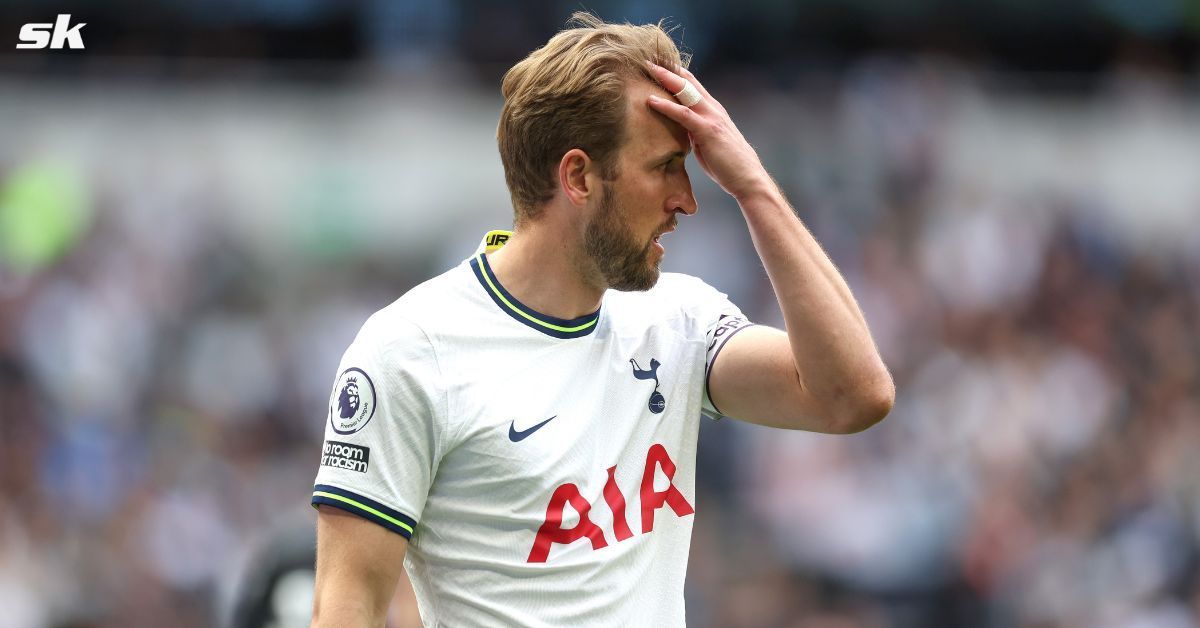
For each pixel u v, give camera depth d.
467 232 37.69
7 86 36.31
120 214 36.34
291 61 40.81
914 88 42.97
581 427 9.18
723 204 38.09
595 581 9.06
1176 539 35.31
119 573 33.12
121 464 34.31
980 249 41.06
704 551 32.78
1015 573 34.72
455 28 40.94
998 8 45.97
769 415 9.75
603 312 9.68
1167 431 39.19
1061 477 37.16
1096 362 40.44
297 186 37.34
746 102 42.62
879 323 39.56
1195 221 42.72
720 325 10.00
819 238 40.78
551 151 9.17
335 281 37.00
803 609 32.72
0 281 35.12
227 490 34.50
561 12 41.72
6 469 33.69
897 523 34.25
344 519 8.85
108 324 35.38
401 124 38.12
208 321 36.09
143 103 36.97
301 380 35.91
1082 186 42.84
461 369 9.03
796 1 44.09
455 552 9.12
